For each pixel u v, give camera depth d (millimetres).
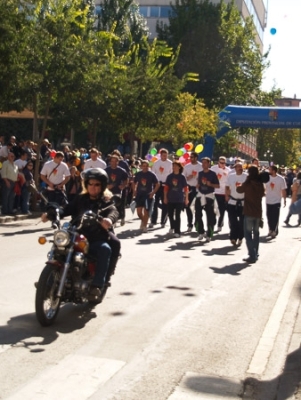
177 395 5516
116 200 7969
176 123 35750
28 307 8242
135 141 44219
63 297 7551
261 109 40125
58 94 22344
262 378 6098
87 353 6539
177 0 57938
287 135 96312
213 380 5949
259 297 9789
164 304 8930
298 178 19875
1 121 40469
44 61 21656
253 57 57750
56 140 41250
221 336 7480
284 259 14180
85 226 7703
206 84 56344
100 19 49312
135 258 12852
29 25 20109
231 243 16062
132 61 44031
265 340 7367
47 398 5297
